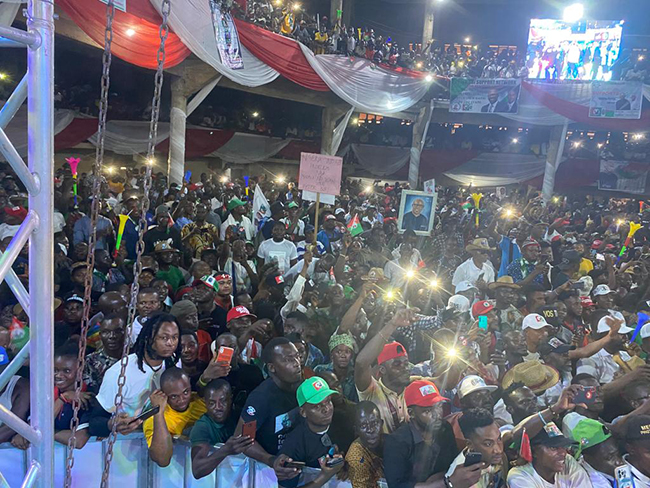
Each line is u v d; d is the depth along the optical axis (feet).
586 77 60.64
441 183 86.43
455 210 55.42
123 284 16.97
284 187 56.70
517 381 13.23
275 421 10.96
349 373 14.44
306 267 20.62
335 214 37.06
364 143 84.84
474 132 87.40
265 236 27.53
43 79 7.12
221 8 36.24
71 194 29.63
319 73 46.62
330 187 24.76
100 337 13.14
